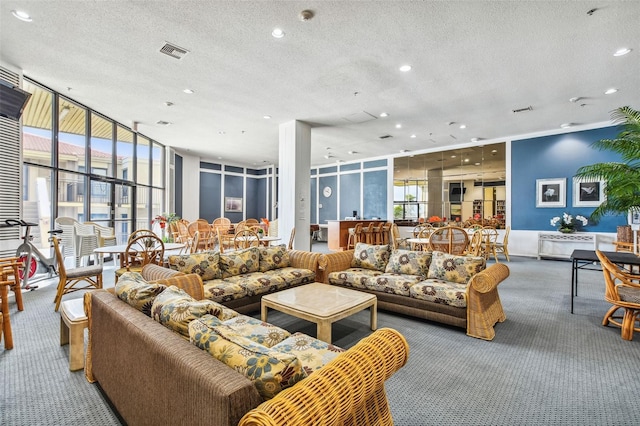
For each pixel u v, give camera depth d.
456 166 8.71
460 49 3.56
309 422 0.83
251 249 3.76
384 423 1.29
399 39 3.36
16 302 3.39
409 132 7.34
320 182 12.07
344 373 1.01
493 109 5.65
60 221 4.80
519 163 7.61
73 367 2.19
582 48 3.52
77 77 4.29
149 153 8.09
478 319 2.77
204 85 4.59
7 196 3.84
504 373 2.16
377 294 3.43
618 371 2.18
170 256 3.16
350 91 4.82
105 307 1.72
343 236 8.30
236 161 11.70
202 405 0.93
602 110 5.67
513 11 2.87
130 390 1.41
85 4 2.78
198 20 3.03
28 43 3.43
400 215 9.82
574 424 1.64
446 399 1.86
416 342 2.69
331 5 2.81
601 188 6.56
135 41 3.40
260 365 0.97
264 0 2.74
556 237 6.96
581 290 4.41
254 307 3.23
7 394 1.92
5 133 3.81
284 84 4.56
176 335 1.27
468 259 3.24
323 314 2.39
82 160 5.48
